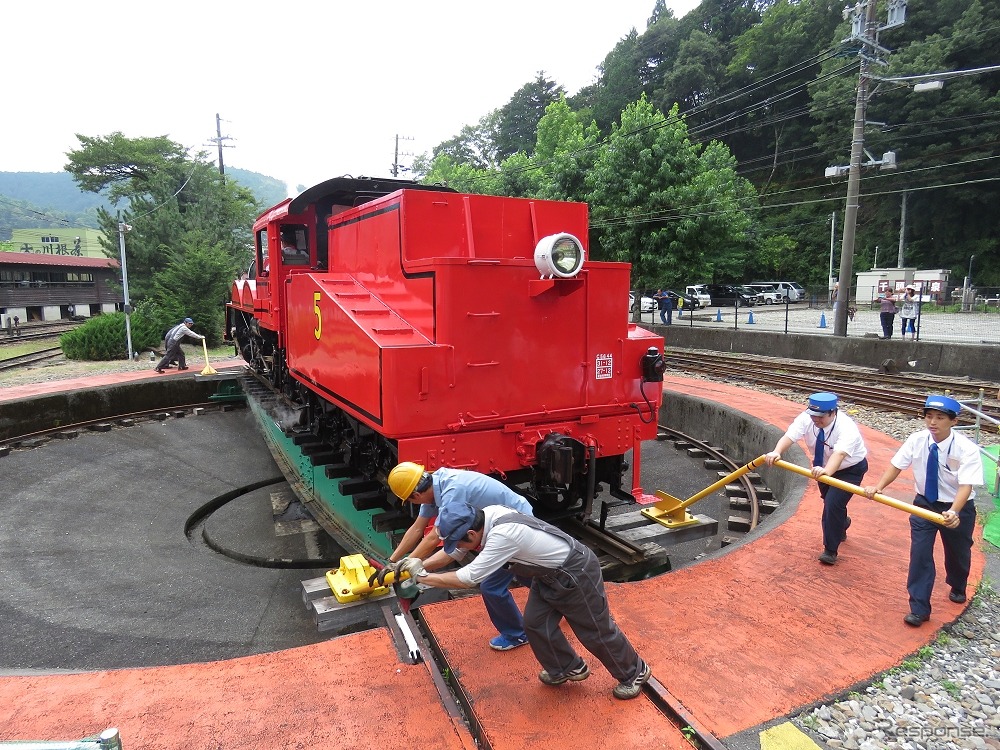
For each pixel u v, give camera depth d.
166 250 24.55
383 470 5.96
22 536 7.08
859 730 2.90
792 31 48.47
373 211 5.68
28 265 37.62
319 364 6.07
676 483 8.38
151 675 3.28
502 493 3.25
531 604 2.97
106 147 37.19
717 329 19.83
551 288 4.83
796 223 49.34
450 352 4.55
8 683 3.22
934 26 39.16
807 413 4.53
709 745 2.71
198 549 7.08
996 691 3.21
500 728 2.85
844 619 3.83
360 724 2.87
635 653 3.04
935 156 36.78
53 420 10.55
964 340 16.02
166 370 13.83
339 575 4.34
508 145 66.81
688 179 21.64
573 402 5.20
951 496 3.77
